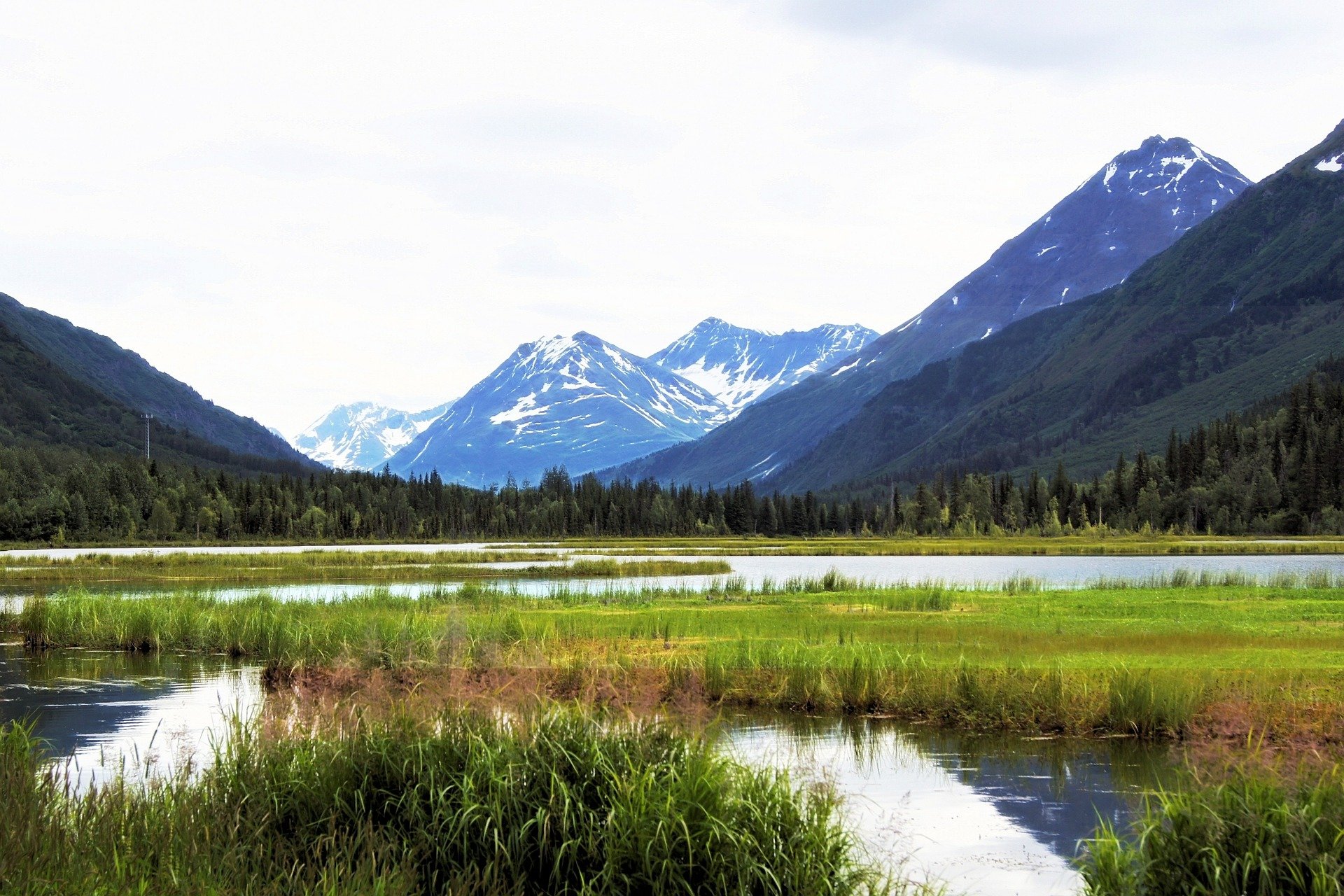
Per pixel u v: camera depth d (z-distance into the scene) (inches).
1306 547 5423.2
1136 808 705.6
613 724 579.5
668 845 470.3
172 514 7411.4
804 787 574.9
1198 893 474.0
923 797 756.0
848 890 506.3
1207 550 5334.6
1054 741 922.1
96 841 498.6
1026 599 2039.9
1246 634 1396.4
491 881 491.5
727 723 979.9
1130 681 971.9
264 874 484.7
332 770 557.3
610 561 4010.8
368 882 467.5
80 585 2650.1
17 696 1154.0
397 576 3139.8
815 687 1062.4
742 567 3954.2
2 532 6599.4
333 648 1295.5
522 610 1872.5
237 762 578.9
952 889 572.7
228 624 1544.0
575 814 502.9
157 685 1226.6
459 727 590.9
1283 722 804.6
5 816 498.3
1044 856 631.8
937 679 1058.1
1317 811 487.2
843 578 2615.7
